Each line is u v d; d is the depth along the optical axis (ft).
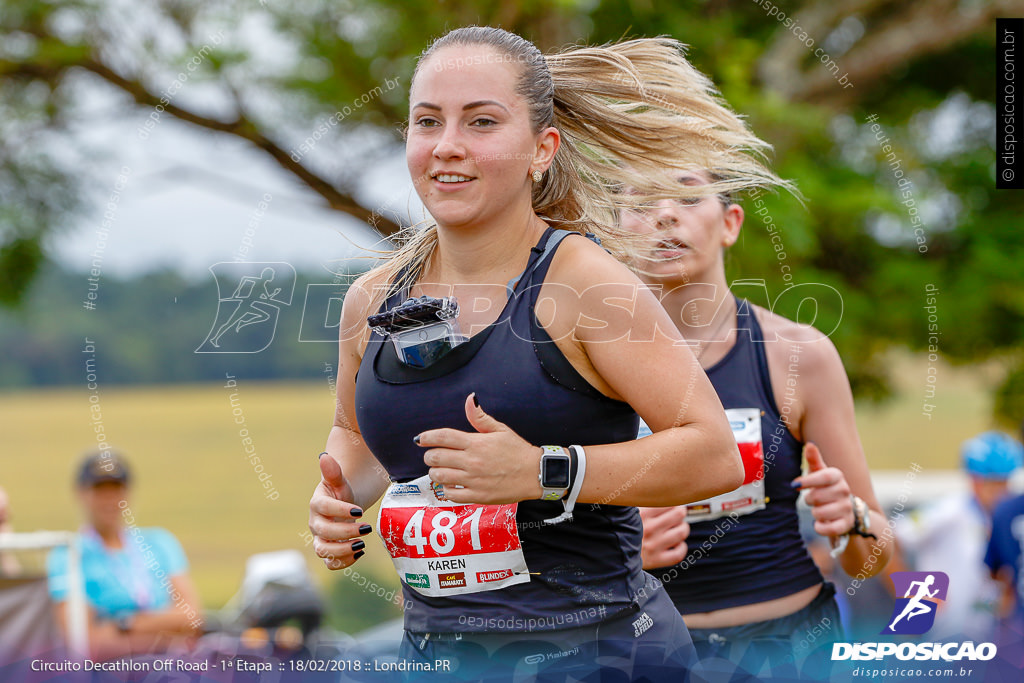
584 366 19.76
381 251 24.73
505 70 19.94
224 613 47.44
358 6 55.67
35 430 140.05
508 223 20.49
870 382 84.79
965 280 74.08
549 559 20.58
